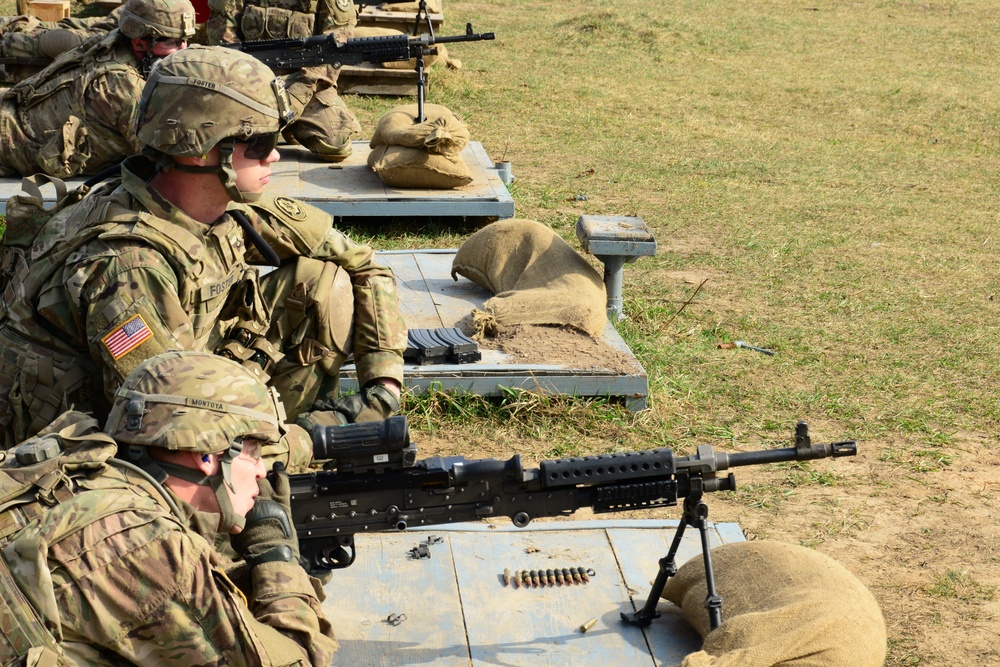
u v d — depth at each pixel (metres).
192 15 15.76
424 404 11.95
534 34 38.47
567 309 13.11
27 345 7.23
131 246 7.03
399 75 28.69
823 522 10.48
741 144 26.55
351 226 18.27
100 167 16.48
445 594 8.24
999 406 13.18
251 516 6.10
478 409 12.09
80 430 5.41
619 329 14.32
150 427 5.38
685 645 7.80
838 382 13.63
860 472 11.52
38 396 7.21
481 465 7.02
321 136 19.27
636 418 12.20
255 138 7.25
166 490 5.34
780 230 20.02
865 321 15.73
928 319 15.89
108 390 7.07
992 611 9.14
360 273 9.16
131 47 15.88
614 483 7.14
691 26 40.66
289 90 18.84
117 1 32.16
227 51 7.25
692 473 7.13
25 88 16.39
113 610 5.00
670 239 19.25
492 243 14.34
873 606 7.41
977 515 10.73
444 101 28.95
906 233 20.22
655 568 8.73
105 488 5.16
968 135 28.56
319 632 5.93
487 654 7.62
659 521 9.44
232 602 5.23
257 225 8.60
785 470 11.46
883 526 10.46
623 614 8.03
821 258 18.55
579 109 29.08
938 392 13.51
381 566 8.56
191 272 7.23
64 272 7.07
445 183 18.23
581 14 42.19
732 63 35.91
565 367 12.21
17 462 5.18
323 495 6.91
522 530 9.18
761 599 7.46
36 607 4.82
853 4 47.53
